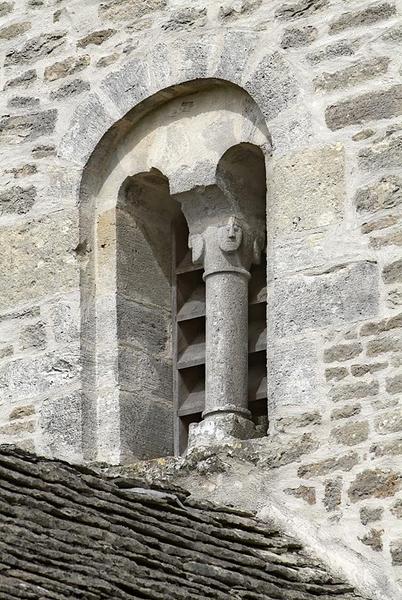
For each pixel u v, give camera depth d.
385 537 17.30
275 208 18.17
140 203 19.16
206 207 18.73
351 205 17.95
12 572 15.32
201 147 18.75
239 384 18.50
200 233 18.73
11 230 19.23
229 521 17.11
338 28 18.27
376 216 17.86
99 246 19.08
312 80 18.25
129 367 18.88
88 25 19.28
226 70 18.59
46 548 15.66
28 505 15.93
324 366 17.77
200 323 19.11
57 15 19.41
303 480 17.62
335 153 18.06
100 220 19.09
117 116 19.02
